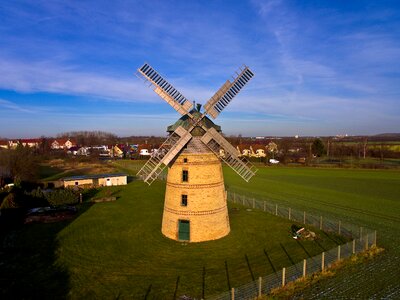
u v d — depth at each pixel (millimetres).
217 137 26984
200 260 23266
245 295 17828
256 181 63062
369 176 68750
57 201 41906
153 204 42656
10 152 61062
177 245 26344
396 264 21750
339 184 58844
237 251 24984
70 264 22641
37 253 24750
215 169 27672
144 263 22797
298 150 129500
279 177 68250
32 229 31062
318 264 21750
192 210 26906
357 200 44625
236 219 34125
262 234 28922
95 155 118688
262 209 39094
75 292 18594
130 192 52312
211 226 27297
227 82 27672
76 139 199250
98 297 18016
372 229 30391
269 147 122250
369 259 22625
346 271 20719
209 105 26984
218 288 18875
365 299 17250
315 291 18188
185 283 19609
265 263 22406
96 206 41438
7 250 25391
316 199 45438
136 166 88438
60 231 30375
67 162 95250
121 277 20531
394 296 17531
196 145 26688
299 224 32219
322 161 99562
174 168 27594
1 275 20922
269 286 18781
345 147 126438
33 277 20594
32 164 62781
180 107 26688
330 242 26531
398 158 111125
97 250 25375
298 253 24109
